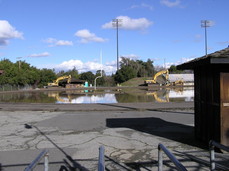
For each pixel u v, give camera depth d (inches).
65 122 500.1
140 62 5625.0
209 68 281.0
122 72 4136.3
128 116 569.3
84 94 1674.5
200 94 306.2
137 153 283.3
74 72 5014.8
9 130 428.8
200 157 260.2
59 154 283.3
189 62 302.7
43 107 777.6
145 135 373.4
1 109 741.3
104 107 741.3
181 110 661.3
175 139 343.0
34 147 315.9
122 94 1599.4
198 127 316.8
